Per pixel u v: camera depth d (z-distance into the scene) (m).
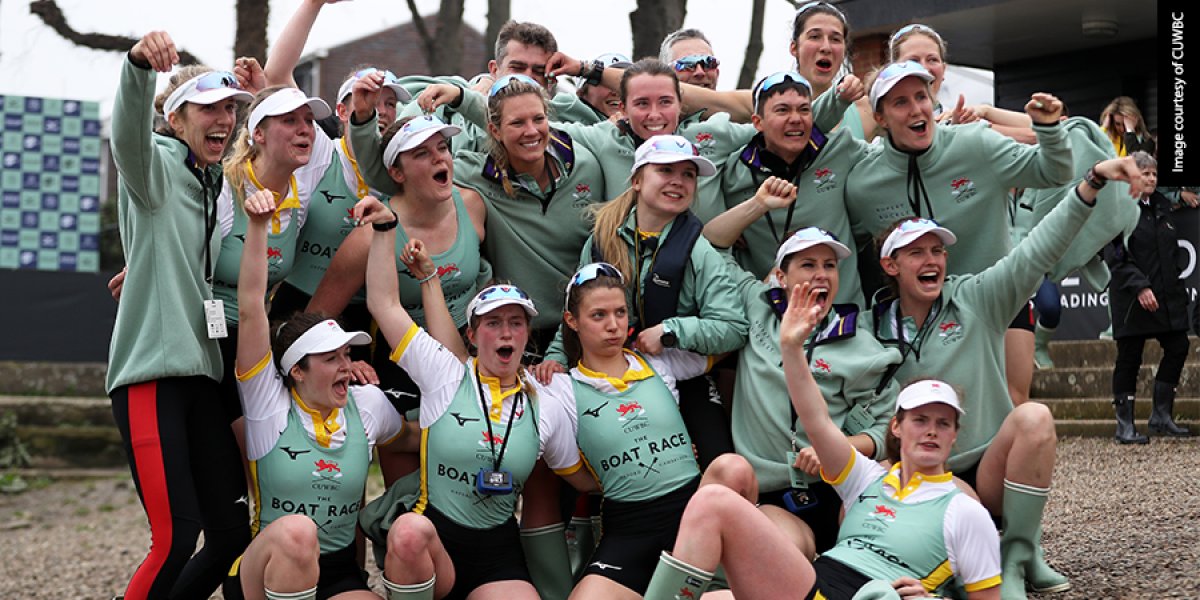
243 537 5.01
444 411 5.12
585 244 5.70
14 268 15.94
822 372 5.34
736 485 4.96
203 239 5.03
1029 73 13.18
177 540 4.74
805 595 4.58
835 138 5.80
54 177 16.55
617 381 5.25
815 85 6.60
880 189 5.76
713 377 5.72
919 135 5.59
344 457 5.05
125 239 5.01
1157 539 6.48
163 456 4.80
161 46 4.54
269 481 5.00
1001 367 5.46
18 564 10.31
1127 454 8.85
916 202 5.71
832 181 5.80
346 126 5.66
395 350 5.18
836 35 6.56
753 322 5.50
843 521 5.04
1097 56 12.66
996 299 5.38
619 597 5.01
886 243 5.39
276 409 5.02
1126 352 9.30
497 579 5.07
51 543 11.18
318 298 5.46
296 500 4.99
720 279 5.44
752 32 12.75
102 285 15.69
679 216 5.52
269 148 5.17
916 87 5.55
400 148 5.34
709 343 5.36
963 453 5.38
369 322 5.66
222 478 4.97
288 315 5.34
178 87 5.06
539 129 5.58
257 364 5.00
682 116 6.41
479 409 5.11
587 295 5.23
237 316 5.27
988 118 6.69
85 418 14.65
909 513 4.83
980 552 4.72
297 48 6.16
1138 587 5.60
